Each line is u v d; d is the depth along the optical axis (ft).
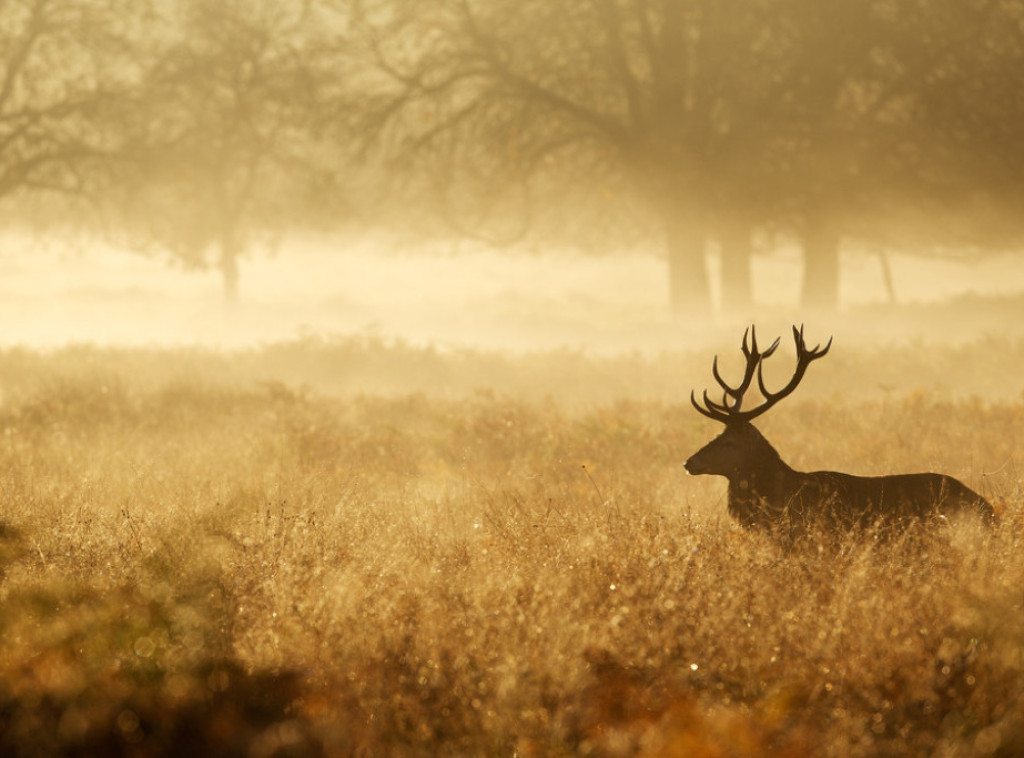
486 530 33.42
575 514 34.45
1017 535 29.58
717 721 20.29
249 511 33.91
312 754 20.01
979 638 23.24
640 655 22.89
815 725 20.70
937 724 20.77
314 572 27.32
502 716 20.59
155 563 28.66
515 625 23.97
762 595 25.88
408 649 23.45
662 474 46.75
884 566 27.81
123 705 20.98
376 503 37.32
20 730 19.70
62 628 24.12
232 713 21.02
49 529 32.63
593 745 19.84
